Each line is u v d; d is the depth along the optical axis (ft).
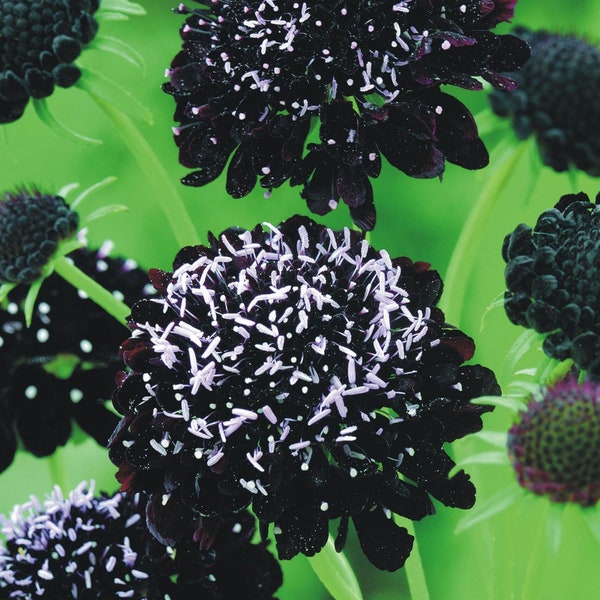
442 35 1.09
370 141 1.10
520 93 1.20
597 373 1.05
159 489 1.06
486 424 1.34
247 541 1.15
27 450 1.26
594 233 1.07
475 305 1.49
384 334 1.06
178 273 1.08
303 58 1.10
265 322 1.06
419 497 1.05
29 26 1.16
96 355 1.26
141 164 1.19
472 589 1.33
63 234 1.19
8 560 1.14
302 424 1.05
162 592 1.13
